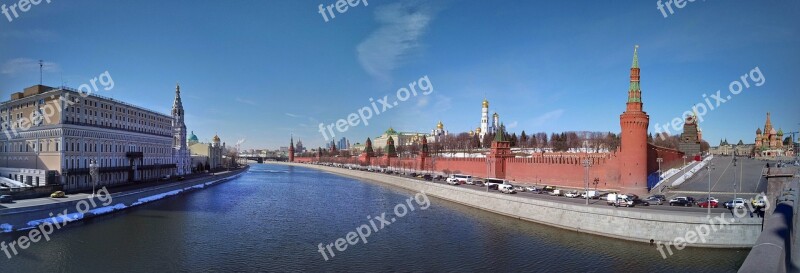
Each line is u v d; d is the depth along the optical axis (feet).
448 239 204.23
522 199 254.68
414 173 551.59
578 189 315.58
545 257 172.86
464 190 324.39
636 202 229.86
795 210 115.44
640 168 287.07
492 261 169.27
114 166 361.10
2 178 297.53
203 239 203.41
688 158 536.83
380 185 508.94
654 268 157.07
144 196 314.55
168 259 171.12
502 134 432.66
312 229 228.84
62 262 164.25
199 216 262.47
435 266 164.45
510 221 246.47
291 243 198.29
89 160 326.03
